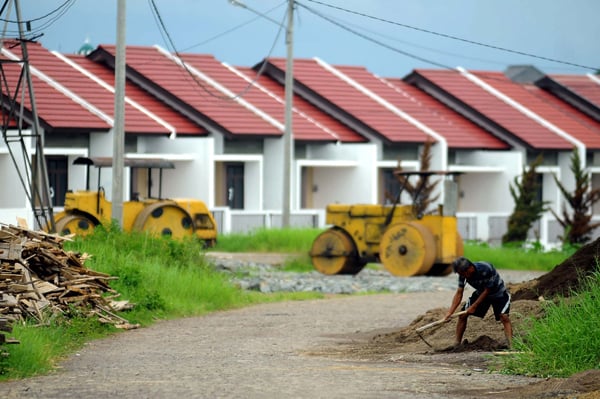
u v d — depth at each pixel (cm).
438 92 12594
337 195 10969
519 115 12294
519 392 2619
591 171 12188
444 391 2638
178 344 3888
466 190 11856
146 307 4850
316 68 12144
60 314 4009
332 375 2931
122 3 6581
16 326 3516
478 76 13162
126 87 10706
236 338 4106
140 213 7750
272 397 2512
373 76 12512
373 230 7388
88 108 9462
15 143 8494
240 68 12031
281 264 7806
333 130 11150
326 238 7456
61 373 3009
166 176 10019
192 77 10188
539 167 11794
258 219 10069
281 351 3681
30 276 4081
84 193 7550
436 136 11250
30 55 10069
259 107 10862
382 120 11294
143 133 9650
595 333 3038
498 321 3722
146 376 2922
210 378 2866
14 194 8525
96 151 9456
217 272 6225
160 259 5866
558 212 11962
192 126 10300
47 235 4350
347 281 6812
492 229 11106
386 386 2708
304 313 5125
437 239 7206
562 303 3303
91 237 5906
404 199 11331
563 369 2947
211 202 9825
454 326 3816
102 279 4534
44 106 9206
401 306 5472
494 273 3453
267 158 10669
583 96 13338
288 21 9156
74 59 10975
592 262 4075
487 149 11744
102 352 3606
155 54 11144
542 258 8738
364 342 3962
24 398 2506
